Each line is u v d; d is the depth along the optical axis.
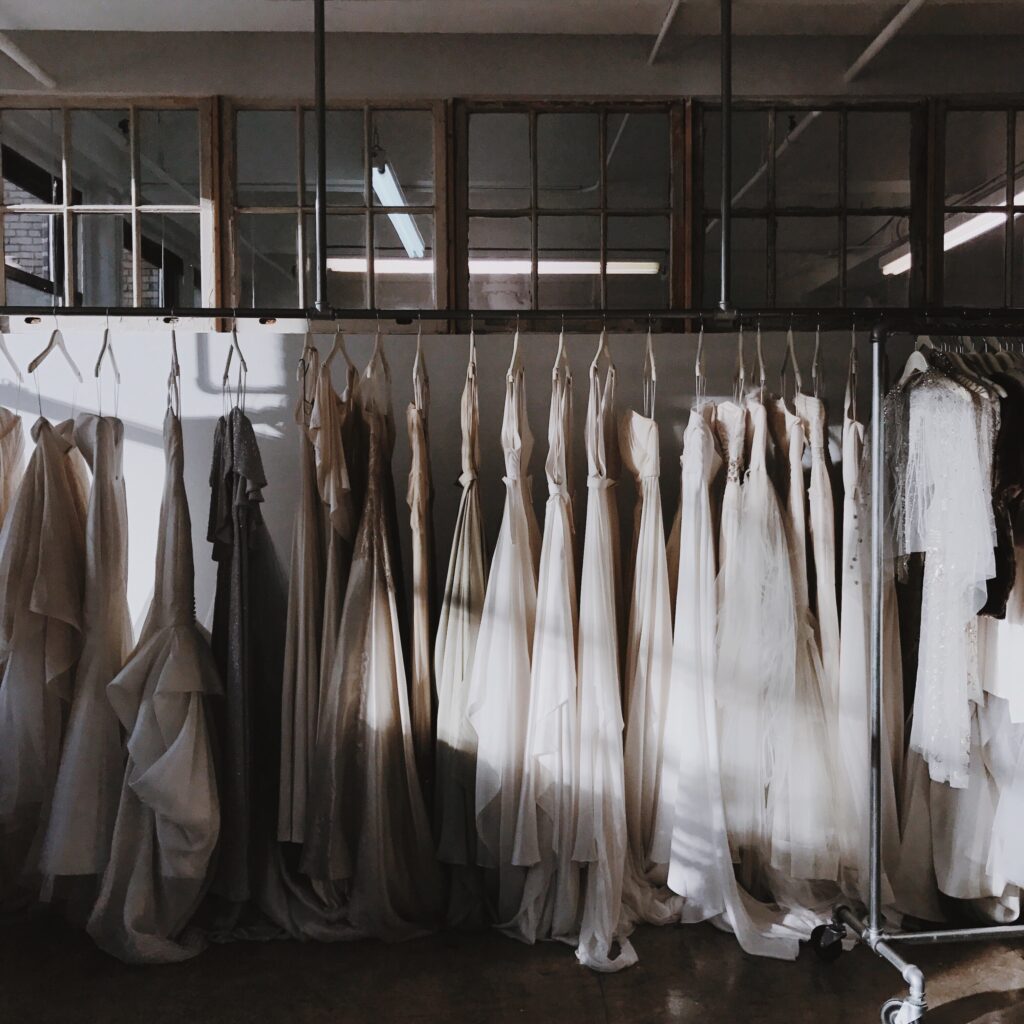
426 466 2.57
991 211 3.21
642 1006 2.12
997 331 2.29
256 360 3.07
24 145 3.32
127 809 2.36
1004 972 2.28
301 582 2.50
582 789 2.40
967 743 2.24
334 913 2.46
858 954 2.37
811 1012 2.10
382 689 2.45
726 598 2.53
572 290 5.92
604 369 3.11
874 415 2.27
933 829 2.53
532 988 2.20
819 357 2.60
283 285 6.69
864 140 3.93
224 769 2.46
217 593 2.57
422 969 2.29
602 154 3.21
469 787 2.49
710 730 2.44
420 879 2.49
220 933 2.43
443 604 2.55
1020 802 2.37
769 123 3.22
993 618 2.38
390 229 4.91
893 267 4.35
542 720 2.40
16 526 2.46
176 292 4.27
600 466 2.50
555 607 2.43
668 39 3.15
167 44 3.13
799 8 2.95
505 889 2.46
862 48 3.17
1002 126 3.33
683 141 3.19
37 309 2.38
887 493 2.44
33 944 2.43
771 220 3.22
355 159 4.41
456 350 3.09
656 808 2.53
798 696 2.47
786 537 2.56
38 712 2.49
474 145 4.33
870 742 2.22
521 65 3.15
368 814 2.41
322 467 2.44
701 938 2.45
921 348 2.54
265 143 4.39
